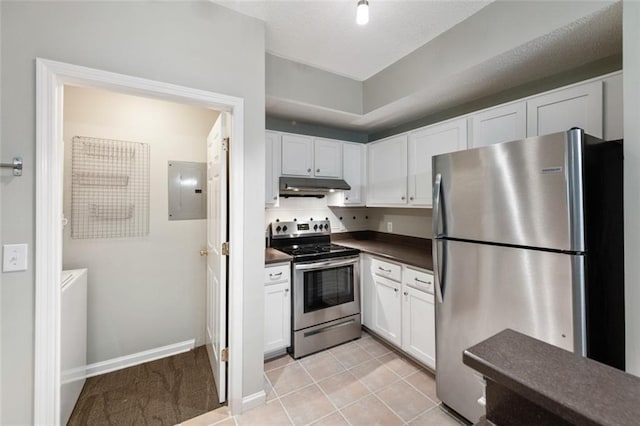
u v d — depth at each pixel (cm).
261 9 176
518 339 55
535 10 153
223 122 186
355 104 275
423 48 216
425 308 215
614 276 130
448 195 173
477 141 207
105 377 214
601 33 148
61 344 151
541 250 133
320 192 321
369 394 197
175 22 157
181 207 250
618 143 130
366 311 280
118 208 224
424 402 189
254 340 184
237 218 175
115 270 224
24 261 122
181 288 251
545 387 41
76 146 209
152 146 238
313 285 254
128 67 144
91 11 136
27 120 122
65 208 206
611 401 38
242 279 178
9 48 120
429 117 279
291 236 306
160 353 242
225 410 181
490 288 153
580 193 121
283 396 195
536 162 133
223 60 171
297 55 231
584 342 122
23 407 123
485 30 175
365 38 208
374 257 269
